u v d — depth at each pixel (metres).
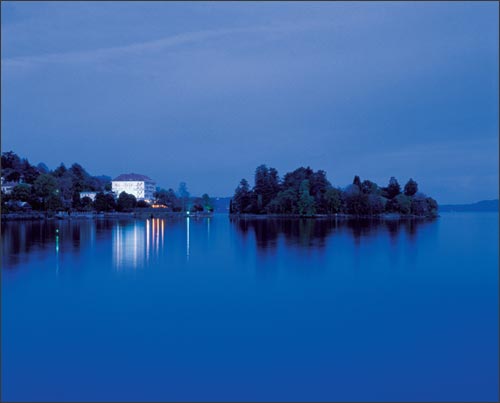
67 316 33.03
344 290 42.16
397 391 21.27
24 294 40.25
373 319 32.41
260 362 24.42
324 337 28.42
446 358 25.02
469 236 104.25
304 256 65.44
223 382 22.14
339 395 20.94
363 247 78.00
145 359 24.86
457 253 70.00
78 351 26.00
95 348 26.45
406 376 22.77
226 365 24.05
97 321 31.80
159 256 66.38
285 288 43.00
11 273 50.56
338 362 24.45
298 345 26.95
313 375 22.91
